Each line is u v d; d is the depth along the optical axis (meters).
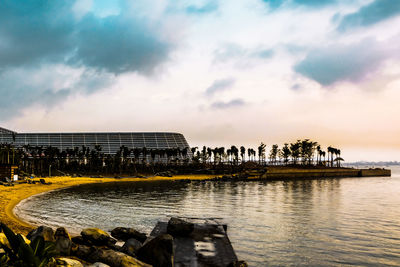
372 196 73.19
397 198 68.69
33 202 58.62
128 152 199.38
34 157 168.62
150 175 176.88
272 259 22.83
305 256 23.61
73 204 56.28
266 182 136.50
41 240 10.66
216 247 16.92
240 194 79.25
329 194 78.56
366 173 193.75
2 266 9.31
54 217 39.94
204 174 186.50
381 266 21.64
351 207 53.16
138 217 41.41
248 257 23.28
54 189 94.31
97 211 46.94
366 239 29.05
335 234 31.16
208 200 64.75
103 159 197.12
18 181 96.62
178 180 144.50
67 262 11.57
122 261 13.41
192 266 14.20
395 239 29.06
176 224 19.34
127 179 153.38
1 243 11.66
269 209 50.72
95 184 121.56
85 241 19.41
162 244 14.09
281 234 31.06
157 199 66.75
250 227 34.75
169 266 13.81
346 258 23.28
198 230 20.58
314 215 44.09
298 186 110.31
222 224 22.38
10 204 52.25
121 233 25.41
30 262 9.51
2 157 116.75
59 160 183.00
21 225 30.83
